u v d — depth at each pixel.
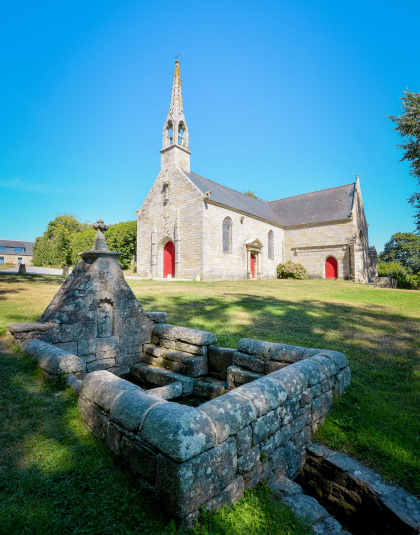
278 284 22.11
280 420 3.25
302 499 2.82
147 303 11.69
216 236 25.22
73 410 3.62
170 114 27.28
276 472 3.12
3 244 75.56
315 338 7.46
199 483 2.29
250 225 29.23
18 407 3.58
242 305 12.13
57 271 34.66
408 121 20.64
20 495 2.30
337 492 3.17
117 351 6.46
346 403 4.29
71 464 2.72
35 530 2.01
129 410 2.75
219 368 5.92
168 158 26.91
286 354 4.82
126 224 37.91
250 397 2.97
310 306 12.47
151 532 2.10
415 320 10.00
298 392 3.56
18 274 22.92
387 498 2.72
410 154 21.91
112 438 2.93
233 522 2.32
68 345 5.79
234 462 2.62
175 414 2.46
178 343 6.46
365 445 3.44
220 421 2.55
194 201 24.52
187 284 19.59
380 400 4.38
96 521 2.14
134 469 2.60
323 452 3.47
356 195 31.55
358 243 30.20
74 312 5.89
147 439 2.45
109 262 6.50
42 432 3.17
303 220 33.97
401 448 3.32
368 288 20.11
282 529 2.37
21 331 5.33
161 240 26.94
